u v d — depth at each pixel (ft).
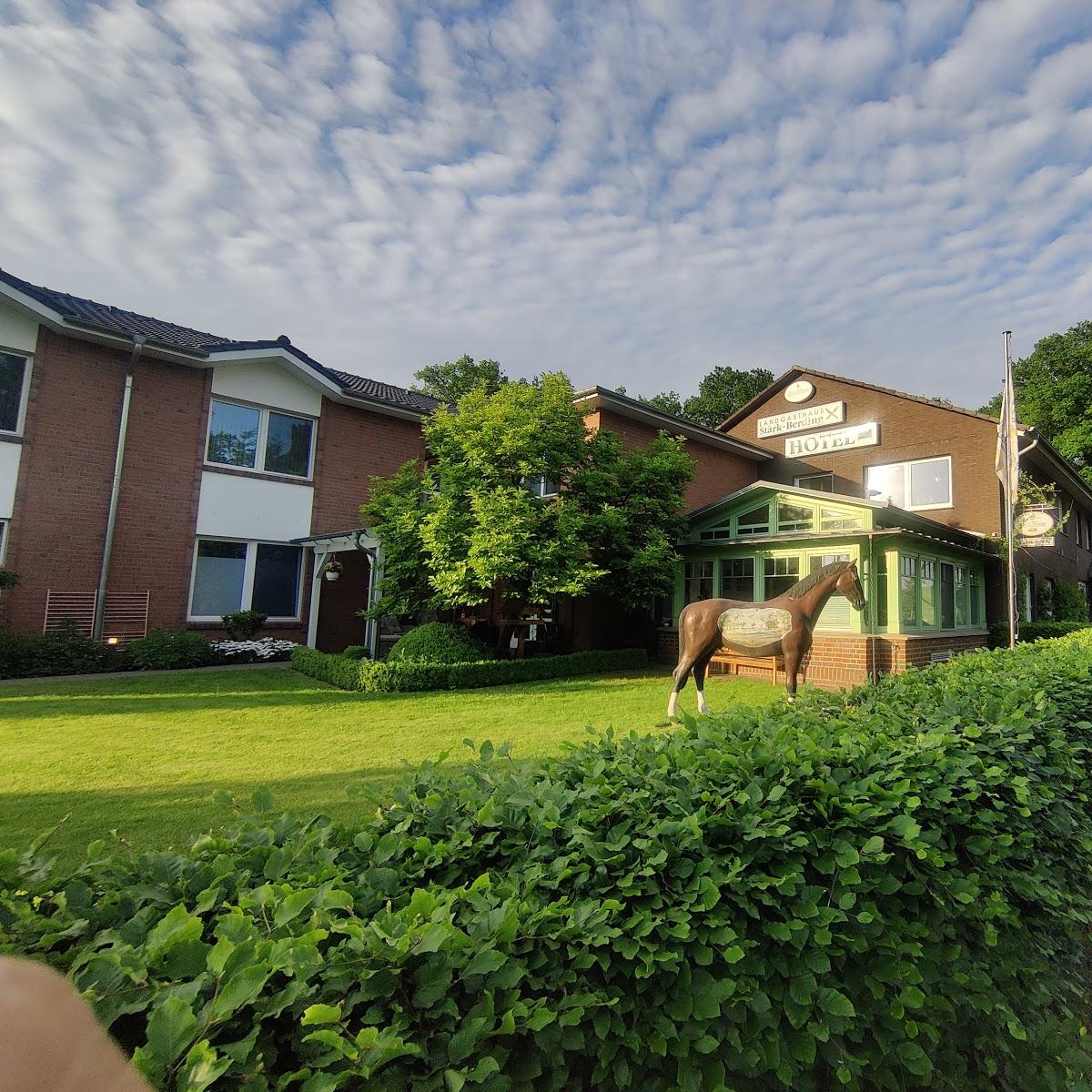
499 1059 3.80
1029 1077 7.18
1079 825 10.41
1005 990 7.66
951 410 53.98
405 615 41.60
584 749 8.13
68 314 36.78
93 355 38.78
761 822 6.07
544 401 38.29
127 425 39.65
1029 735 9.31
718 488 60.64
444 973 3.81
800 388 64.44
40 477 36.65
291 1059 3.60
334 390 47.78
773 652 24.35
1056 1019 8.07
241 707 25.54
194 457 42.39
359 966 3.70
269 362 46.11
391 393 60.18
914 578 39.01
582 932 4.50
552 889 5.21
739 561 43.19
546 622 40.09
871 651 35.78
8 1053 2.20
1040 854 9.18
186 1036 2.99
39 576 36.40
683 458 42.37
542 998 4.08
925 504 55.21
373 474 51.37
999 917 7.78
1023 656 17.65
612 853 5.42
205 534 42.63
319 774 16.34
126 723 22.26
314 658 34.94
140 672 36.37
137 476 40.01
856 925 6.15
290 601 46.88
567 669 37.55
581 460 40.37
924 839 7.09
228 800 6.13
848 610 37.40
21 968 2.58
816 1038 5.42
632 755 7.68
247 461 45.14
